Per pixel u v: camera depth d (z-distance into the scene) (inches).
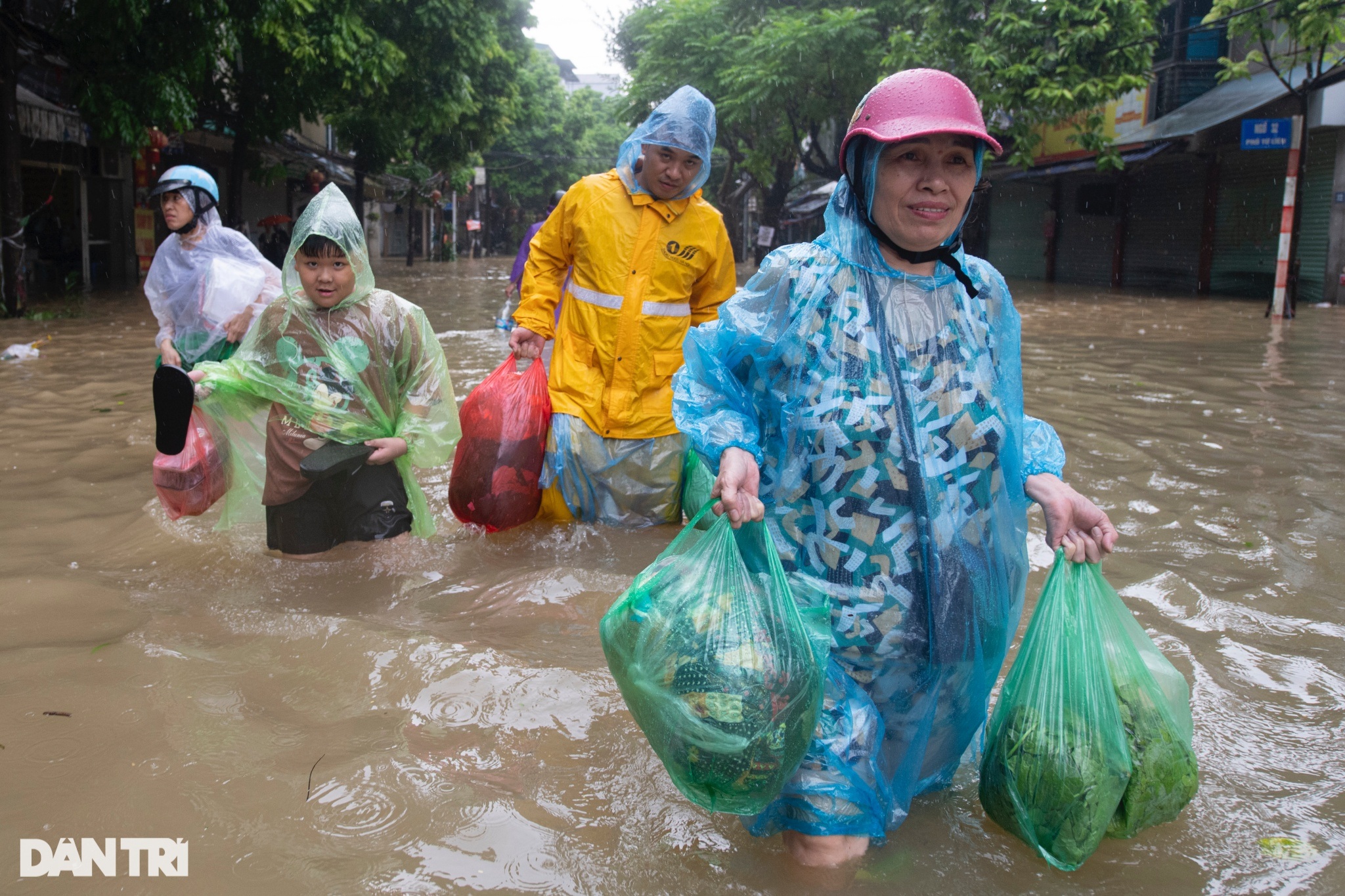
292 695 105.0
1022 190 1103.0
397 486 160.6
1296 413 269.3
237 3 547.5
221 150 850.8
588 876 77.1
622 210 167.5
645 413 169.6
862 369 78.4
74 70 496.7
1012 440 82.0
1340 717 104.2
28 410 259.4
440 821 82.9
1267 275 737.6
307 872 76.3
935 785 89.0
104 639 118.6
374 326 153.3
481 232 2202.3
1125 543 161.2
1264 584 143.1
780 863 79.3
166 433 150.5
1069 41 639.1
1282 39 669.9
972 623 79.9
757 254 1067.3
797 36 794.2
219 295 181.8
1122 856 81.0
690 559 79.2
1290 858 80.7
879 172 76.4
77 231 692.7
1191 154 775.7
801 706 73.3
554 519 173.5
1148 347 421.4
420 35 771.4
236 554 152.7
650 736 76.2
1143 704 80.6
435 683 106.7
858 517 79.2
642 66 987.3
